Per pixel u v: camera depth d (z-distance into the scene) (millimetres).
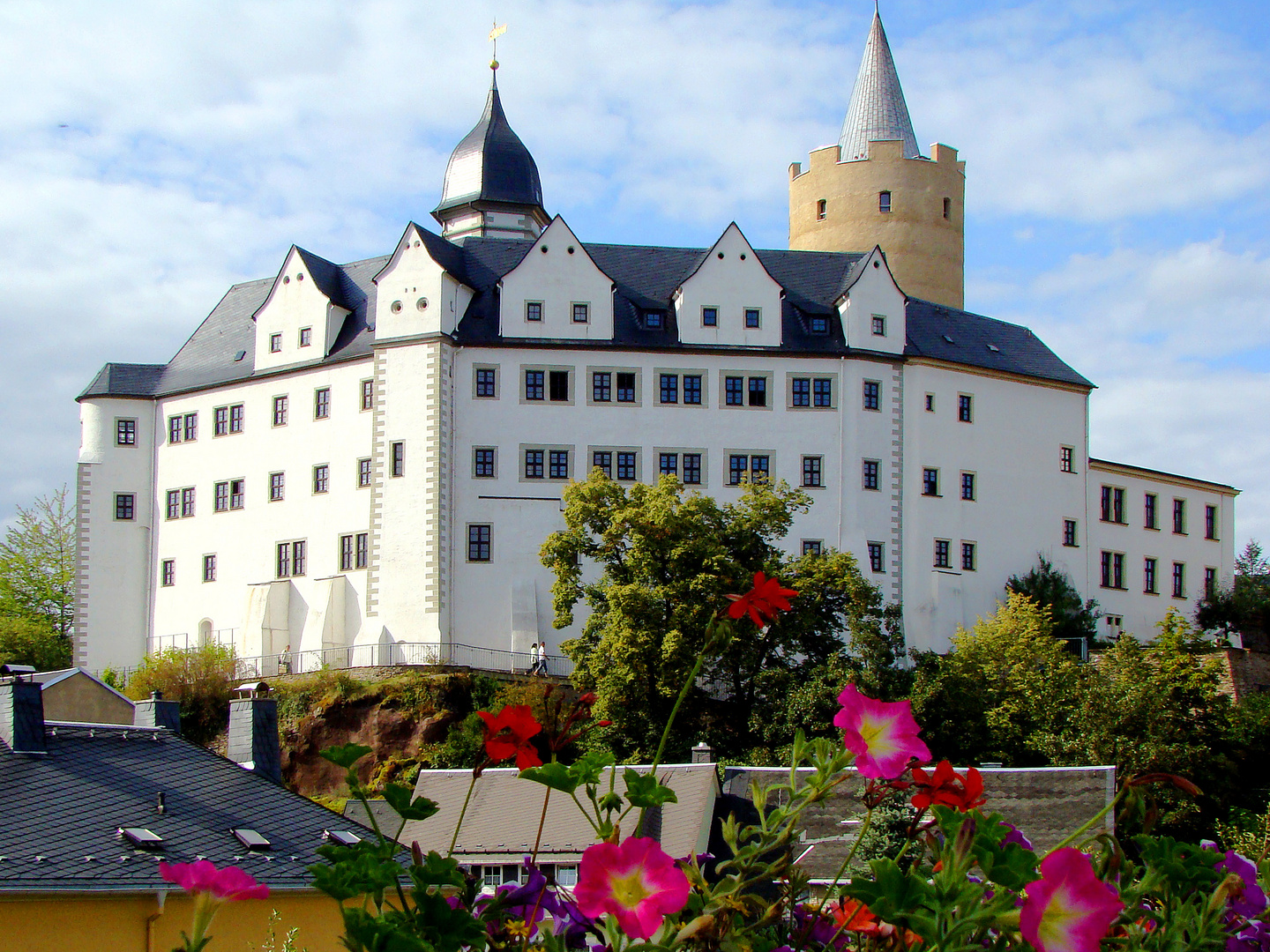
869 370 79125
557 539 64250
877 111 110375
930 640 77188
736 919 5359
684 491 76438
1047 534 83375
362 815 33938
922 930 4812
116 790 27609
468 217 98812
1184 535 90438
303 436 79500
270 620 76875
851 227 105625
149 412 84812
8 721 28203
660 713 59844
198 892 5242
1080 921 4609
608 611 62812
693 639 59219
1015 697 62781
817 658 62906
